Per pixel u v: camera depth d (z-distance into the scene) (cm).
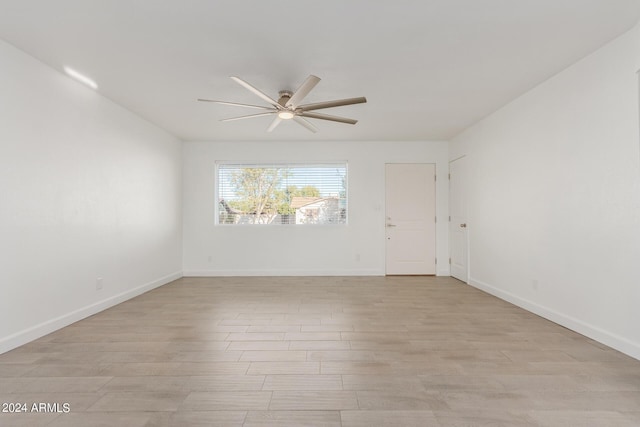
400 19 227
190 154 581
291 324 314
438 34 246
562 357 238
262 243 584
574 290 295
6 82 257
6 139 256
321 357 239
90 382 203
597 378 207
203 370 219
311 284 506
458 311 358
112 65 295
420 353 246
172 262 541
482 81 333
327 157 584
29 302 274
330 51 271
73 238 324
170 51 270
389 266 583
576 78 292
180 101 386
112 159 387
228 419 166
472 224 492
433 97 375
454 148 555
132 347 258
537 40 255
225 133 534
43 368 222
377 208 584
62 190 312
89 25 234
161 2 208
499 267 419
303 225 584
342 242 584
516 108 380
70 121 322
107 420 164
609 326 259
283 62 289
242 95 367
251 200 592
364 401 182
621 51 248
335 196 592
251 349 254
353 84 338
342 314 347
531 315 343
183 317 338
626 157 245
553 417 167
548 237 328
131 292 422
